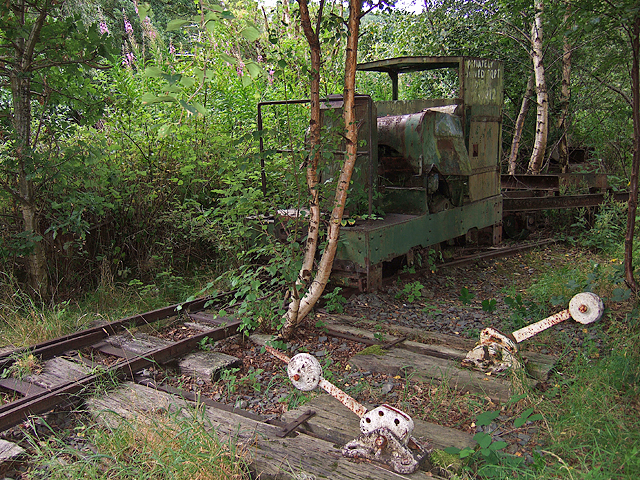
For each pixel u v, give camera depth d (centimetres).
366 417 297
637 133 534
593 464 279
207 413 356
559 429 322
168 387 406
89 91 612
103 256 650
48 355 461
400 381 419
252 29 286
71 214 616
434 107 762
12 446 323
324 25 432
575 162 1397
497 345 414
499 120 834
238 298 601
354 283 601
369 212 573
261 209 652
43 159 576
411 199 679
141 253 710
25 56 555
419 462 289
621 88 1260
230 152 772
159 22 1368
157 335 525
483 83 776
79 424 363
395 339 489
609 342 452
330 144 453
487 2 1233
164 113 731
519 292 657
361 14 420
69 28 554
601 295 574
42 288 590
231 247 657
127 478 289
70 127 627
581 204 941
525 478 274
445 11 1311
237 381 429
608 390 349
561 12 546
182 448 296
